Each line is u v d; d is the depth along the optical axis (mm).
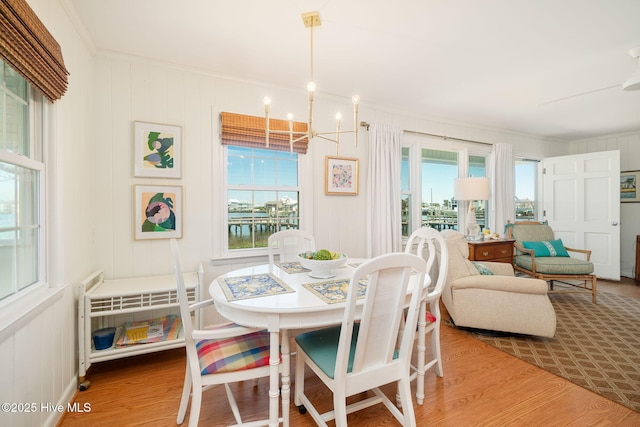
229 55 2318
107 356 1861
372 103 3393
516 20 1885
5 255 1248
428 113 3762
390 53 2299
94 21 1869
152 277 2334
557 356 2170
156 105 2393
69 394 1671
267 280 1678
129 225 2311
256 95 2781
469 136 4223
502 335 2545
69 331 1708
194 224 2537
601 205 4367
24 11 1151
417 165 3834
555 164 4781
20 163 1299
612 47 2213
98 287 2016
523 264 3742
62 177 1613
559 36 2066
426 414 1574
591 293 3697
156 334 2041
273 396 1295
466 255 2818
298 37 2082
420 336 1664
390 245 3389
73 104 1789
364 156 3389
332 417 1386
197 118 2543
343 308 1317
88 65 2066
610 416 1551
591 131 4645
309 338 1575
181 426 1491
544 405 1644
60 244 1582
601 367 2014
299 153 2992
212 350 1409
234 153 2766
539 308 2330
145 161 2348
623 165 4727
